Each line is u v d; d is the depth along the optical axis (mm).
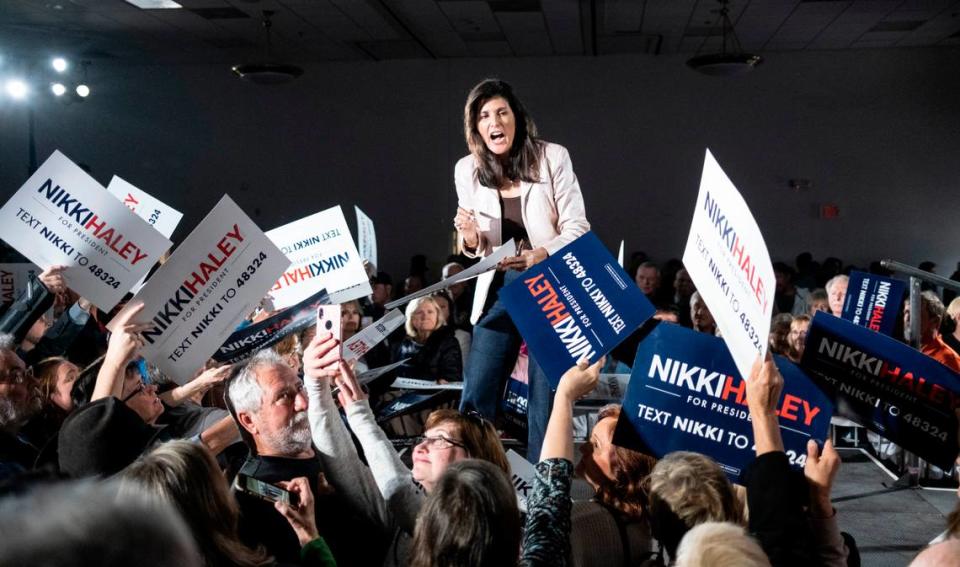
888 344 2326
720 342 2320
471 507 1687
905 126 14938
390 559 2391
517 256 2936
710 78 15352
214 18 12648
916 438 2336
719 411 2316
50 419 3264
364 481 2539
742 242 2002
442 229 16172
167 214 4570
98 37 13773
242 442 3227
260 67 11875
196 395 3438
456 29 13477
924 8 12047
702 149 15445
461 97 15969
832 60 15031
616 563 2295
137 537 648
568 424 2088
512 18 12711
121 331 2594
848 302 4453
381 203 16266
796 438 2334
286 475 2545
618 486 2402
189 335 2725
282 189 16422
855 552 2498
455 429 2494
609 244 15734
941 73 14766
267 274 2797
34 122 16391
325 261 3871
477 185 3281
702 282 2289
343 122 16266
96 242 2857
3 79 14672
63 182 2842
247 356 2896
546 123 15750
